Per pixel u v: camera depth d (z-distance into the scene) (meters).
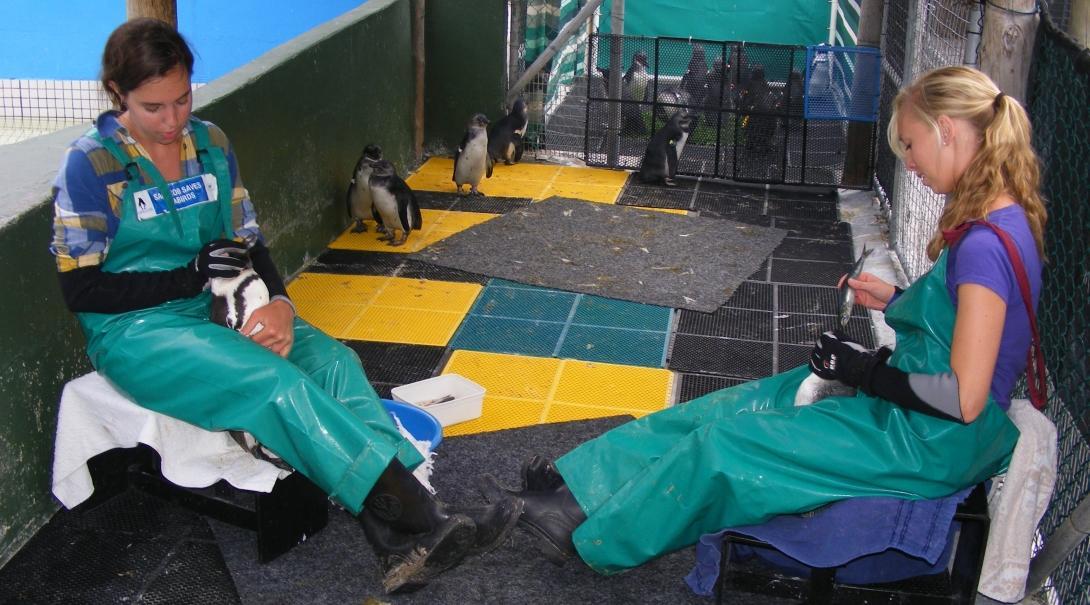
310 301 5.83
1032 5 3.90
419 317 5.66
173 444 3.39
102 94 3.74
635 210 7.46
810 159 8.13
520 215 7.28
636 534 2.99
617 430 3.26
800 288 6.17
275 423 3.12
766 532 2.95
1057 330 3.48
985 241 2.64
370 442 3.04
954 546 3.43
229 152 3.56
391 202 6.50
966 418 2.67
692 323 5.66
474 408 4.54
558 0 8.62
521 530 3.59
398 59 7.84
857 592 3.12
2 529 3.50
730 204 7.78
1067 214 3.40
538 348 5.31
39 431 3.69
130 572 3.48
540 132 8.79
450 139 8.66
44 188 3.79
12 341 3.51
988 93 2.71
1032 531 2.96
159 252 3.37
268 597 3.37
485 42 8.34
